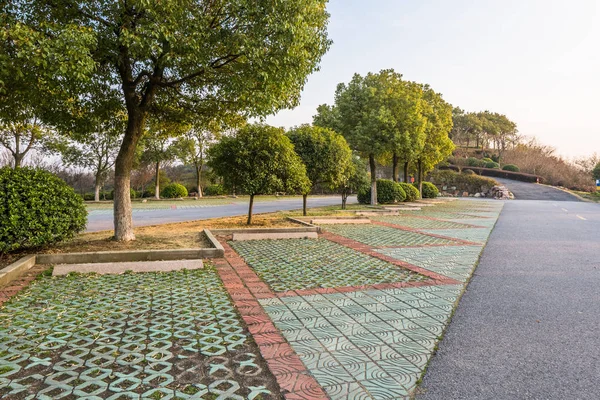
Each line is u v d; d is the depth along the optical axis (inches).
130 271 219.1
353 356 113.7
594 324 143.5
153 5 202.2
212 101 296.8
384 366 107.8
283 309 156.4
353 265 243.4
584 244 341.4
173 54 214.5
